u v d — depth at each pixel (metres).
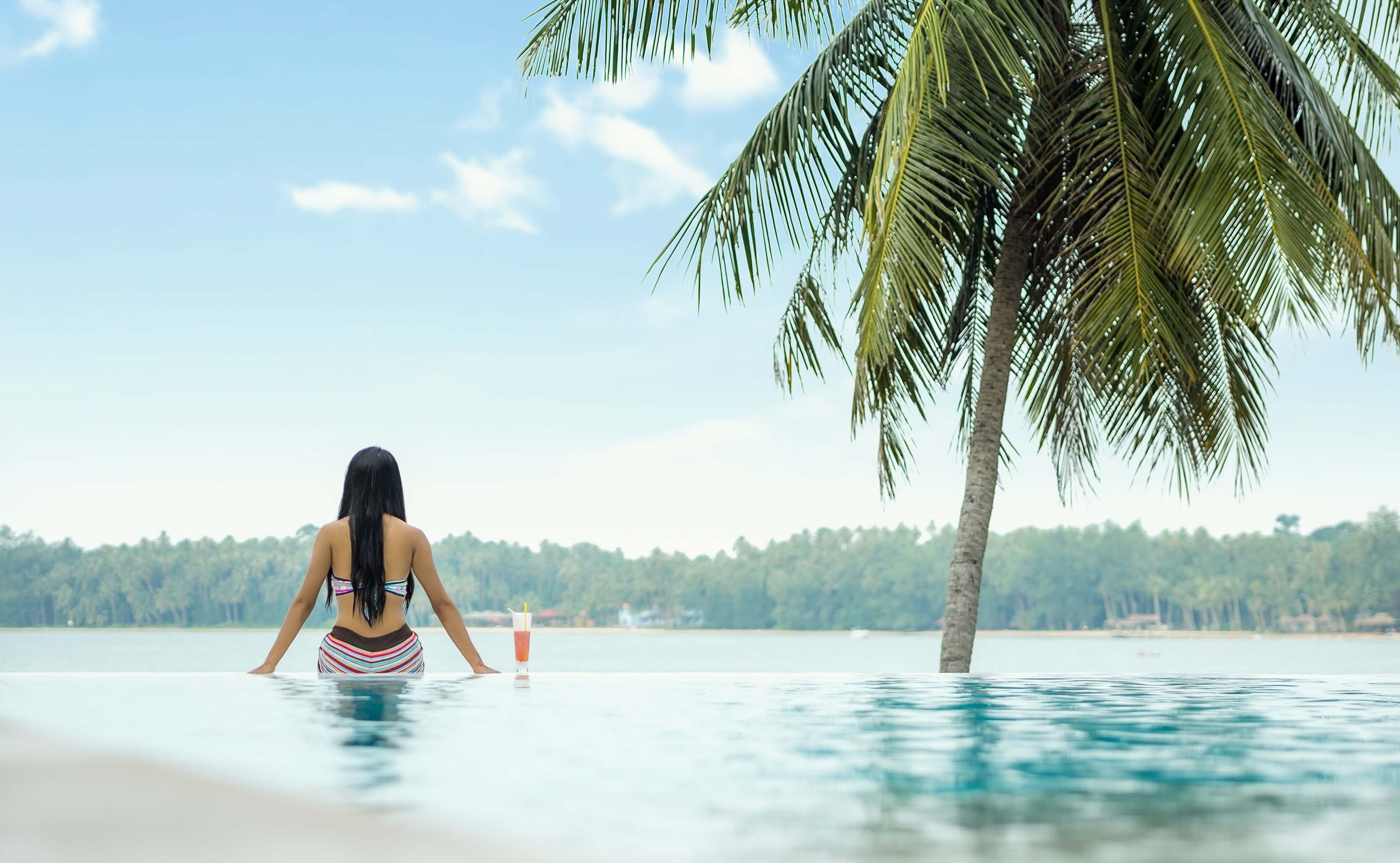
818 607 117.94
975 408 6.65
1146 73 6.03
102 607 112.69
